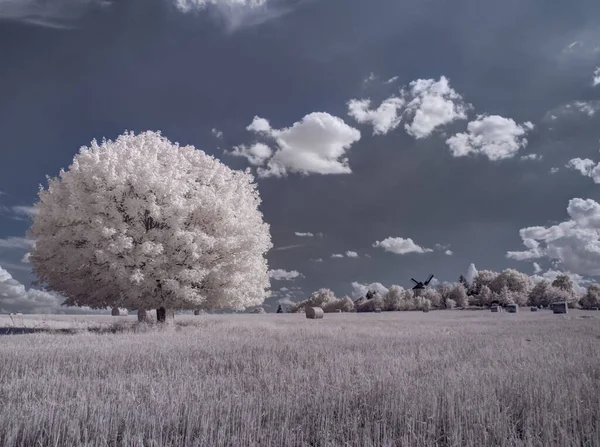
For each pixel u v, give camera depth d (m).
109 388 7.91
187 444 5.42
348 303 138.12
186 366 10.08
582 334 19.48
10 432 5.63
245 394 7.62
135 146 27.09
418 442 5.52
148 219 25.17
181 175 25.92
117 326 25.30
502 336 18.50
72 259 23.55
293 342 15.71
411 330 23.08
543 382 8.07
